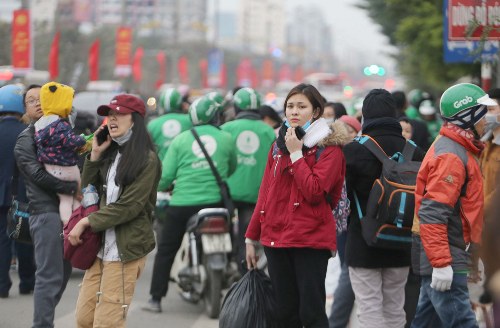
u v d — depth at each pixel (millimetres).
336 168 12289
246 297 12727
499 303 5973
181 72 145750
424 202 11812
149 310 19234
